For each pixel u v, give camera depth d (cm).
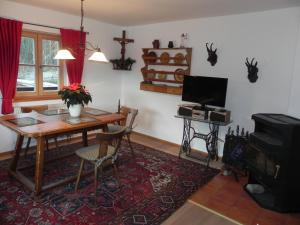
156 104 471
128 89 516
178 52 424
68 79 419
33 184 263
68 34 399
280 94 326
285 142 238
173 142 454
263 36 333
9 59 339
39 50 385
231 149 337
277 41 322
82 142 431
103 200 252
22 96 373
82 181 289
